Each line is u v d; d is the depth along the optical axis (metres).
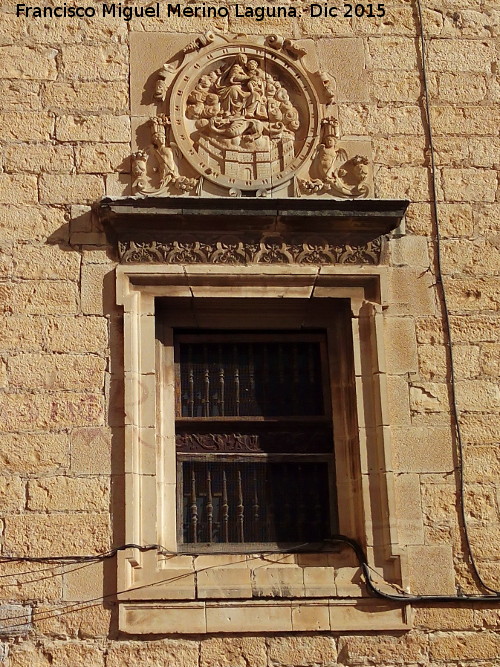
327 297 10.32
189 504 9.98
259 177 10.59
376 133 10.88
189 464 10.09
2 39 10.92
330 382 10.34
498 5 11.34
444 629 9.44
